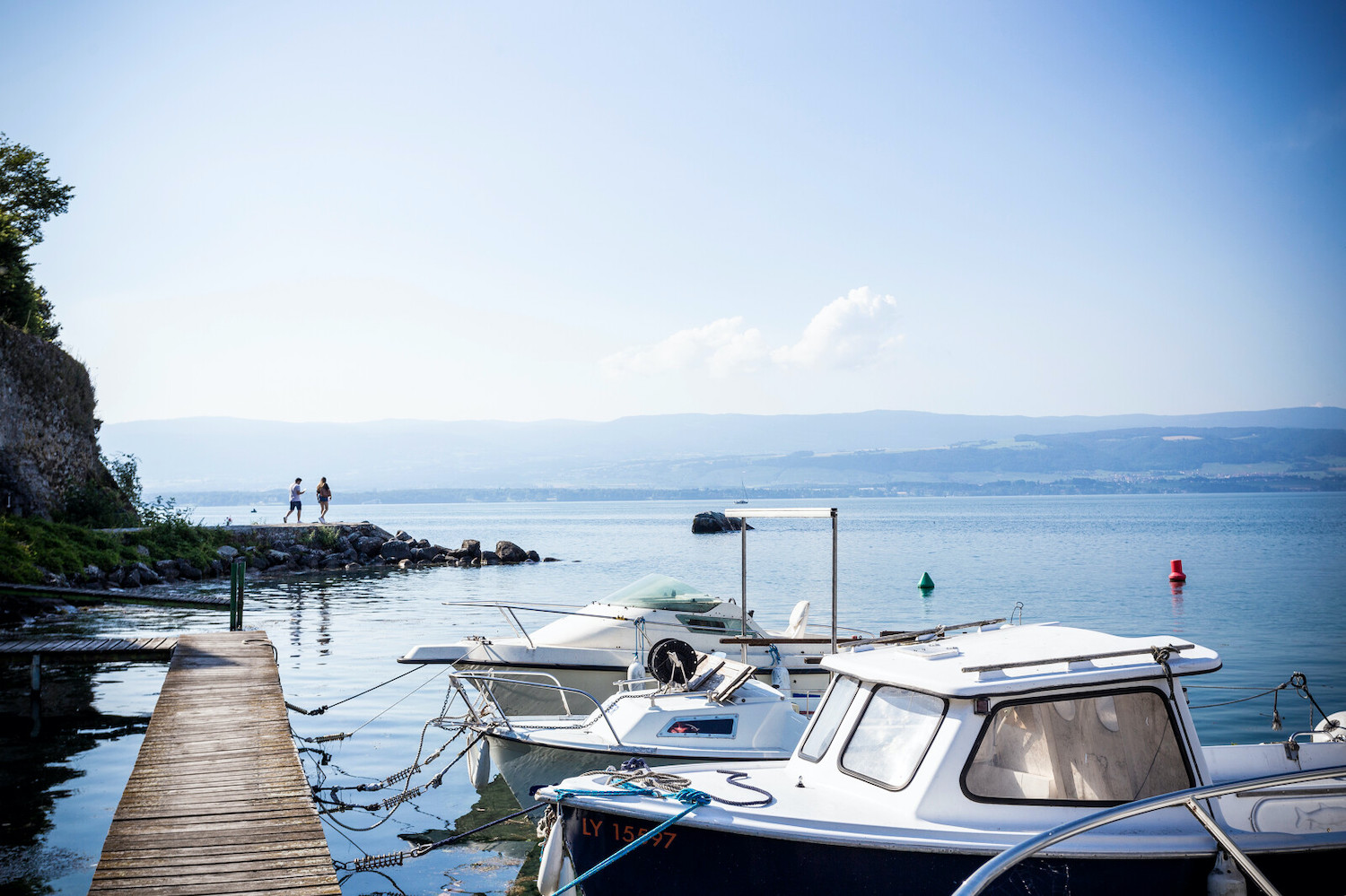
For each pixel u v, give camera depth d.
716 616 13.18
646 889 6.30
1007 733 6.00
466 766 11.45
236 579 18.53
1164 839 5.68
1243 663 17.52
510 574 41.28
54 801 9.74
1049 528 87.38
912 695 6.39
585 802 6.48
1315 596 28.47
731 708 9.58
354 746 12.24
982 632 7.68
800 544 64.50
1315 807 6.66
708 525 84.94
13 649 15.09
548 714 12.36
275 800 7.99
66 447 35.19
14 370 31.61
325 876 6.36
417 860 8.62
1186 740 6.17
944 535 76.56
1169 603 27.19
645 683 12.15
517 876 8.26
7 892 7.38
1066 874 5.57
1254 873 5.13
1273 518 108.19
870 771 6.36
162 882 6.24
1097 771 6.04
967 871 5.56
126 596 19.19
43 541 27.81
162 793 8.17
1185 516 119.88
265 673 13.76
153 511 38.31
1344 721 8.49
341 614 26.02
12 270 39.09
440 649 12.21
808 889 5.80
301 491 47.88
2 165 40.19
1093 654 6.15
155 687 15.94
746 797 6.39
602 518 159.62
